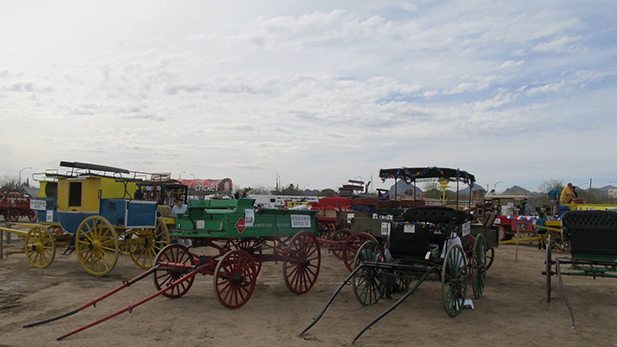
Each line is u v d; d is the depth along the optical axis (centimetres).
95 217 1005
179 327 641
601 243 772
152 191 1683
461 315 729
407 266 707
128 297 814
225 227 740
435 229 790
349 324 669
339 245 1258
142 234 1132
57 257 1276
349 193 1948
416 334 621
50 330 618
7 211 2769
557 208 2067
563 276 1121
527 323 682
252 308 754
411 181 1216
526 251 1716
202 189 3828
